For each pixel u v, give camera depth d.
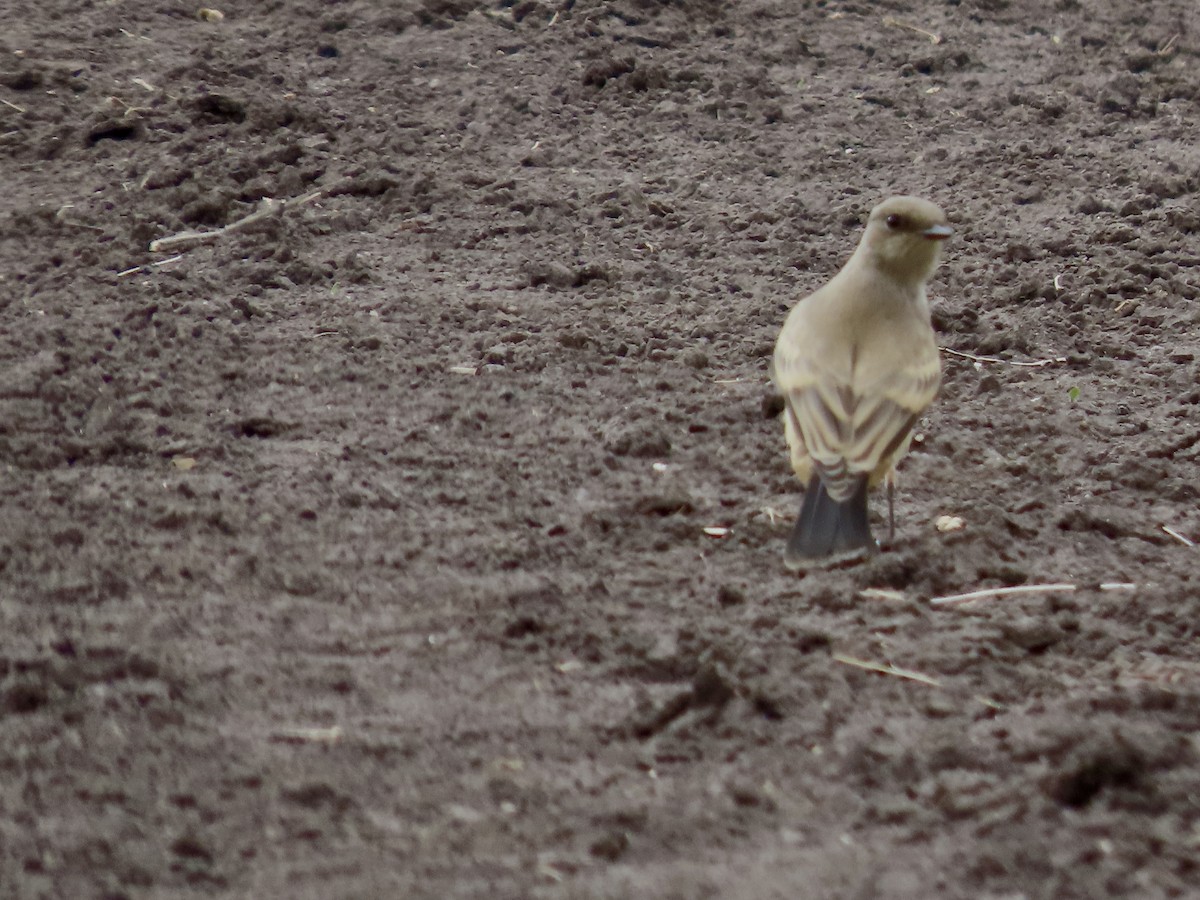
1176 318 39.06
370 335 36.03
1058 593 25.84
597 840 18.81
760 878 17.84
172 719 21.36
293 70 52.75
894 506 29.38
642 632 24.45
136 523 27.27
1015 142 51.97
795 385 25.67
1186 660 23.67
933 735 21.30
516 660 23.64
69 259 39.09
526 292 39.50
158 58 52.69
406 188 45.03
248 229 41.53
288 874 18.12
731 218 44.69
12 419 30.53
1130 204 46.03
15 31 53.47
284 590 25.47
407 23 56.72
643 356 35.91
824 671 23.12
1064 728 20.67
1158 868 17.58
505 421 32.41
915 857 18.19
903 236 25.69
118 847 18.44
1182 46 62.06
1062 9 65.38
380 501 28.70
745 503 29.39
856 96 55.03
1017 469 30.80
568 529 28.08
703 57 56.72
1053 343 37.53
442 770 20.61
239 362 34.28
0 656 22.48
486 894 17.70
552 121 50.91
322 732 21.33
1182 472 30.97
